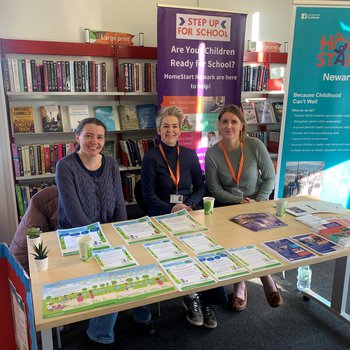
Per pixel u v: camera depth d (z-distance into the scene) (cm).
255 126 433
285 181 312
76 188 186
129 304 115
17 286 112
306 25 281
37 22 317
